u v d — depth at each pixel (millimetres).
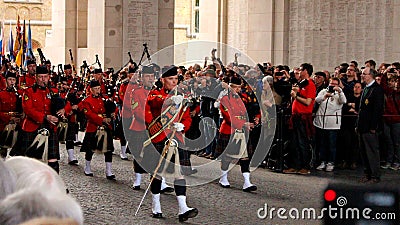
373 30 30062
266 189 17500
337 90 20469
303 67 20234
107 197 16391
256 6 33438
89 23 32469
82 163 21922
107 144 19016
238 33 34844
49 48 35781
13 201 3676
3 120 19109
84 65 27656
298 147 20047
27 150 16344
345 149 21000
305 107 20031
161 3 32125
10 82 19297
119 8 31469
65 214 3691
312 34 31641
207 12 36500
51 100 16672
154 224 13742
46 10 64875
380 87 18406
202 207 15375
